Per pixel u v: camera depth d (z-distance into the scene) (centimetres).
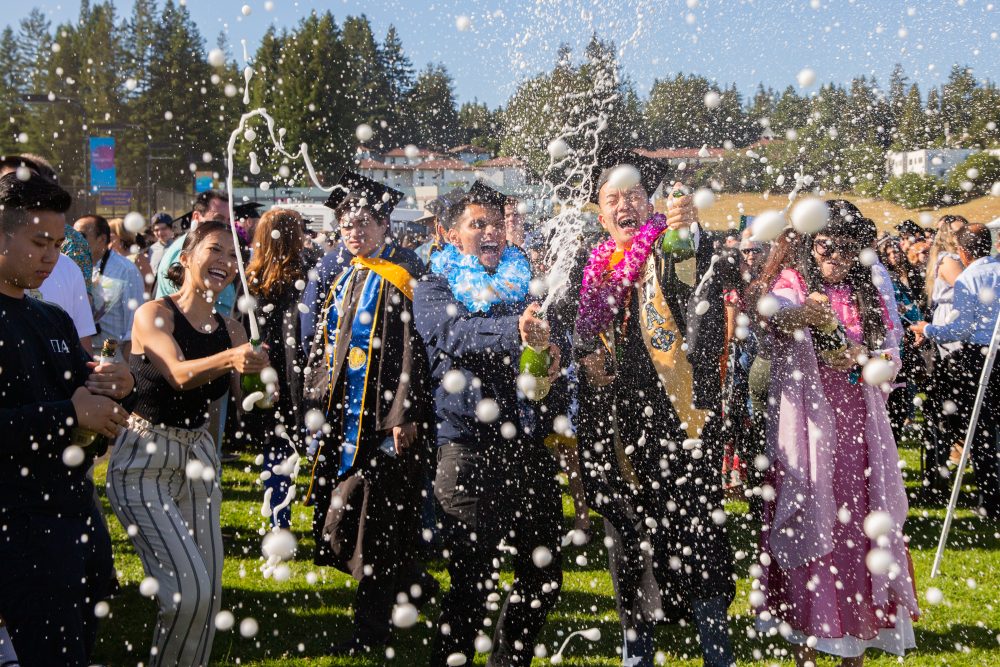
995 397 557
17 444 215
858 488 301
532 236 400
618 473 318
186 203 3872
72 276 363
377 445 358
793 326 302
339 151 3566
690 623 386
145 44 5172
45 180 227
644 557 318
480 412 265
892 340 311
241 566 458
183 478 280
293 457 360
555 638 365
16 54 5616
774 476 309
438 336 296
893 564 287
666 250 305
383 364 358
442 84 4991
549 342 300
